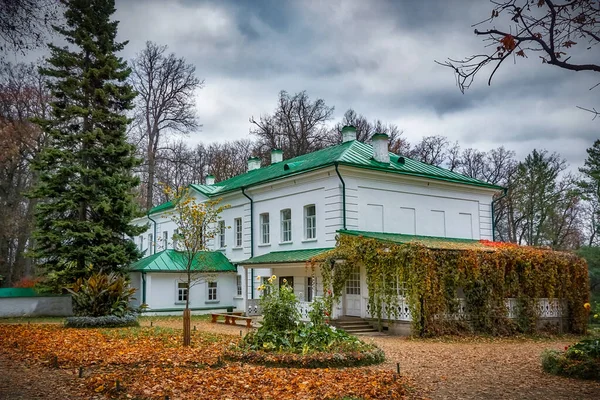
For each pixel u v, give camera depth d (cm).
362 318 2264
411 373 1205
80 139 2812
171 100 4553
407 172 2648
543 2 681
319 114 5316
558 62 695
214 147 5969
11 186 3744
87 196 2736
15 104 3291
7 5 1009
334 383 1027
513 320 2188
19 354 1375
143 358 1312
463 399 946
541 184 4656
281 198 2855
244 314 2719
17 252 3922
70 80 2797
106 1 2959
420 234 2725
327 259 2245
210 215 2056
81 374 1071
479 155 5391
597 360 1158
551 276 2303
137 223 4662
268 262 2545
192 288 3139
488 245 2506
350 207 2467
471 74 704
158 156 4656
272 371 1143
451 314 2047
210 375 1091
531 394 987
